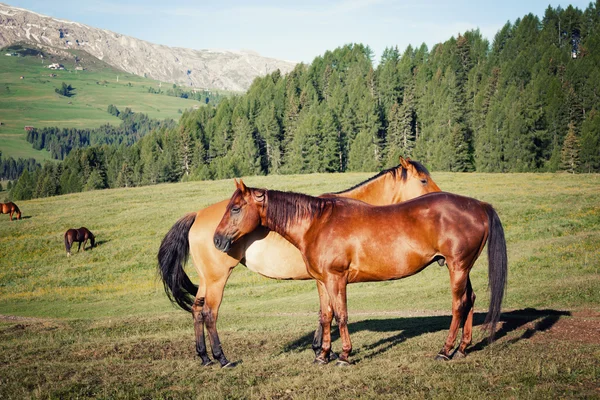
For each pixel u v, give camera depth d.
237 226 7.37
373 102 111.69
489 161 86.81
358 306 16.70
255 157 109.81
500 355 6.91
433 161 90.00
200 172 99.69
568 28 138.50
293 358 7.90
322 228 7.17
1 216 46.78
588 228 26.33
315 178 63.12
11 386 6.70
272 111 118.94
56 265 30.86
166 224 40.25
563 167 79.75
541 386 5.49
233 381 6.73
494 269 7.00
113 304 22.23
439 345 7.90
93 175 107.31
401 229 6.98
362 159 97.81
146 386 6.57
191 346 9.60
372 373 6.48
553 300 13.38
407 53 165.25
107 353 9.10
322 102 133.12
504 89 104.62
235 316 15.80
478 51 146.38
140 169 110.38
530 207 33.44
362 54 161.50
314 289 21.61
